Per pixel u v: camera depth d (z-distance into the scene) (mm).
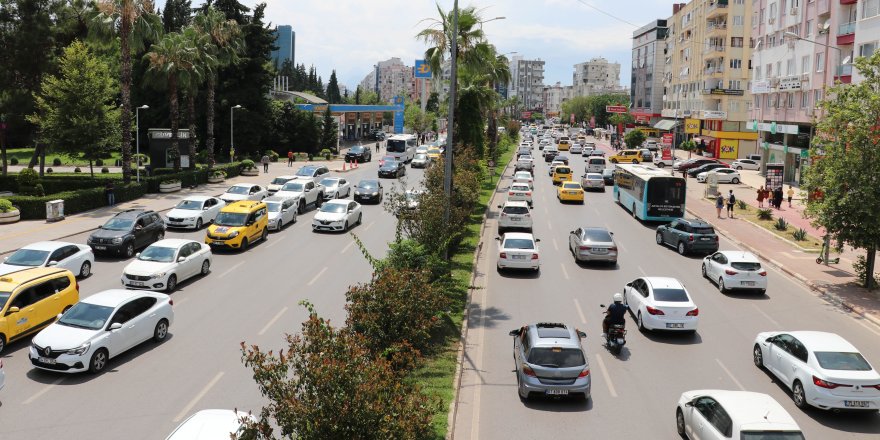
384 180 62062
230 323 20781
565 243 35500
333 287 25266
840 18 51125
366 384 8703
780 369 16859
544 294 25312
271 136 86625
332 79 190750
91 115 48000
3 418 14047
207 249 27469
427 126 152500
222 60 60969
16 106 52625
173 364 17328
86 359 16281
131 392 15523
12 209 36688
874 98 24547
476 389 16359
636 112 142750
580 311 23172
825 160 26219
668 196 40938
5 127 53719
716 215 45969
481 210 45156
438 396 14898
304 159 85500
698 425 13086
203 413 11125
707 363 18609
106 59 77438
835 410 15164
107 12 45406
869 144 25016
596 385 16859
